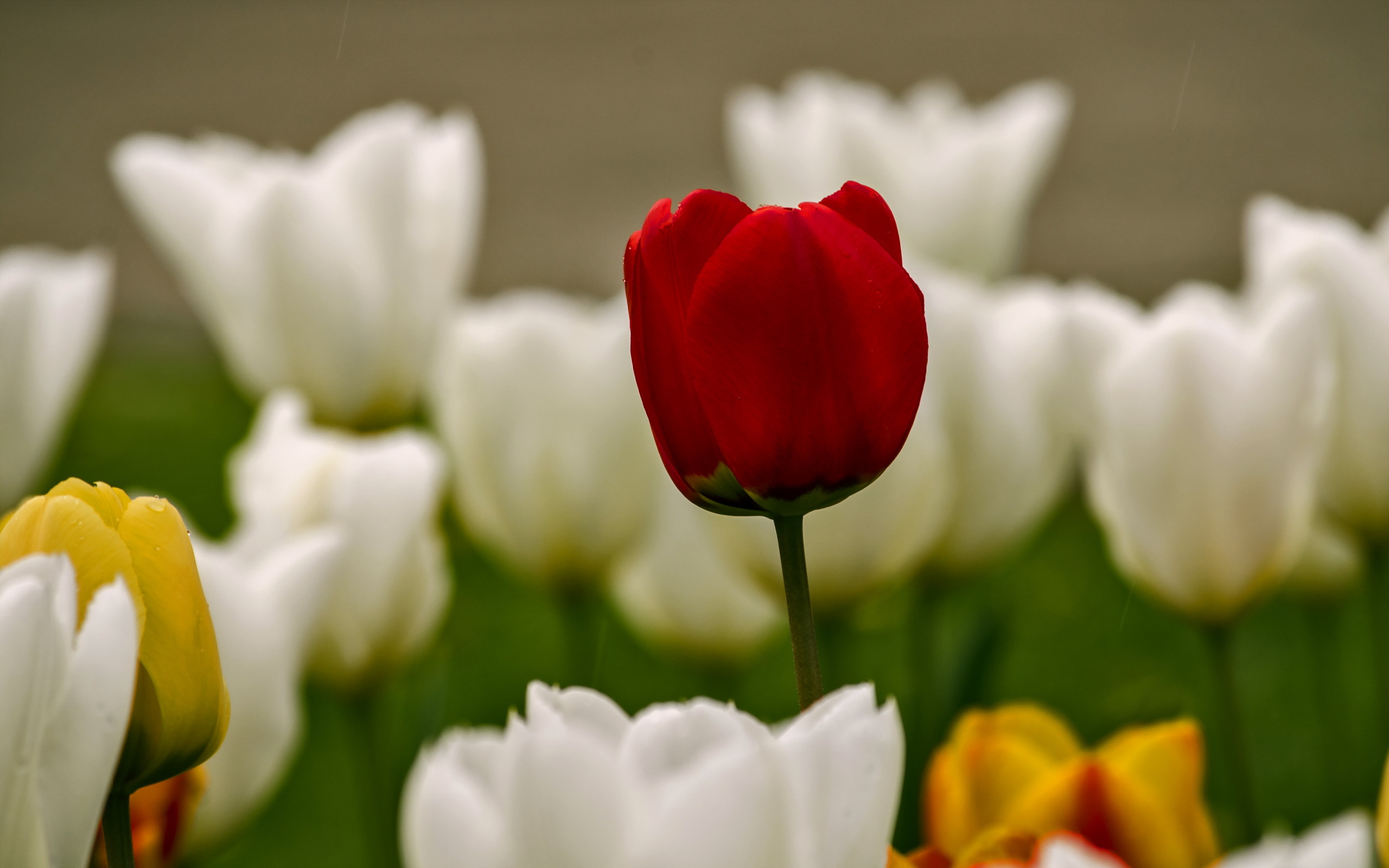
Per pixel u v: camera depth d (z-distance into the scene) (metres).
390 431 1.11
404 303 1.10
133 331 3.63
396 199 1.09
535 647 1.63
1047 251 3.49
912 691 1.07
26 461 1.07
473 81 5.83
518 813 0.86
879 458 0.87
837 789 0.86
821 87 1.21
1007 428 1.05
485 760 0.89
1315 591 1.10
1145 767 0.93
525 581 1.10
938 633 1.12
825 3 6.84
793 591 0.88
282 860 1.28
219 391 2.95
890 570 1.03
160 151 1.11
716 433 0.87
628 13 6.98
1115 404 1.01
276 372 1.10
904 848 1.02
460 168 1.11
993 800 0.94
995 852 0.89
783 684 1.61
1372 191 3.58
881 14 6.47
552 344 1.07
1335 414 1.03
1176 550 1.01
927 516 1.03
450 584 1.07
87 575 0.84
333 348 1.10
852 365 0.87
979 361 1.04
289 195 1.09
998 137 1.19
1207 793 1.22
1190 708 1.25
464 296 3.53
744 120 1.20
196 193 1.11
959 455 1.05
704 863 0.84
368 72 5.94
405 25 6.92
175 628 0.86
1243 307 1.11
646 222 0.87
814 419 0.87
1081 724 1.30
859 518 1.02
